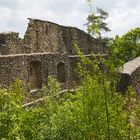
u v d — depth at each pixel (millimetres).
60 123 7773
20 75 16297
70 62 22672
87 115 7812
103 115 7730
